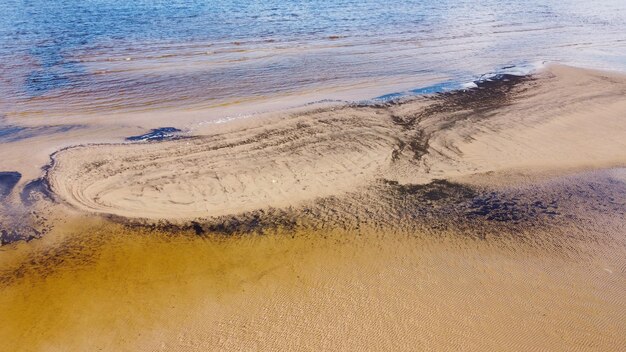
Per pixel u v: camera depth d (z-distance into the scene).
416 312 7.73
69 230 9.77
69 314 7.64
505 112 16.30
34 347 7.05
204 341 7.20
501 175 12.30
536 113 16.25
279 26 28.73
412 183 11.86
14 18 28.84
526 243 9.55
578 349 7.10
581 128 15.13
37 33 25.50
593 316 7.70
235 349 7.07
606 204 11.03
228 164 12.62
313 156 13.09
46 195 11.02
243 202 10.94
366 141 14.00
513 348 7.11
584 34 29.30
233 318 7.59
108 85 18.38
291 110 16.25
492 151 13.55
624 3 42.09
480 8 37.59
